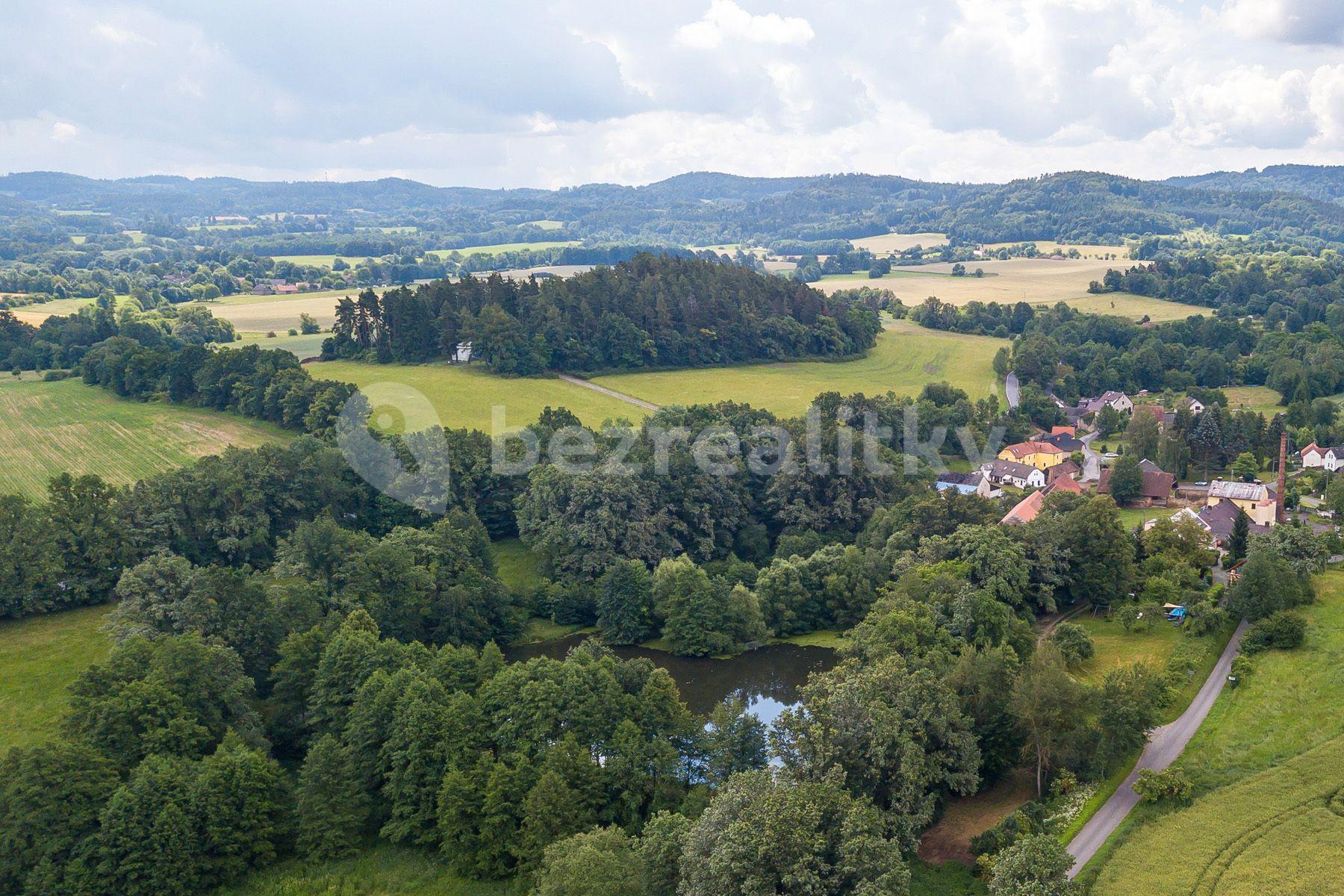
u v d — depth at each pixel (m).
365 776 71.12
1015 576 99.19
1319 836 59.34
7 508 100.12
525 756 68.50
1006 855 54.84
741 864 51.25
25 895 58.72
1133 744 68.06
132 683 70.88
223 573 89.75
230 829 63.97
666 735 72.94
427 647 97.31
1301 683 78.12
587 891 53.62
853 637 90.94
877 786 62.34
